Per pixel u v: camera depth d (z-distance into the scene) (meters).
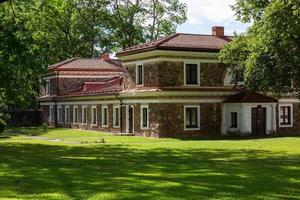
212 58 42.38
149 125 41.31
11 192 13.40
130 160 22.34
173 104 40.56
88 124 53.19
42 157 24.09
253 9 29.08
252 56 26.86
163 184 14.70
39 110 66.69
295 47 25.22
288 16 24.39
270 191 13.56
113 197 12.56
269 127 42.69
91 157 23.98
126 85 45.66
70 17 74.88
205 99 41.91
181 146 30.98
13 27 28.50
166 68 40.75
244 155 24.78
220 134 42.47
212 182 15.15
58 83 62.03
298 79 26.11
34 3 33.78
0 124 41.53
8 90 29.34
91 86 56.03
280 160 22.23
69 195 12.87
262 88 27.81
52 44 73.50
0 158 23.52
